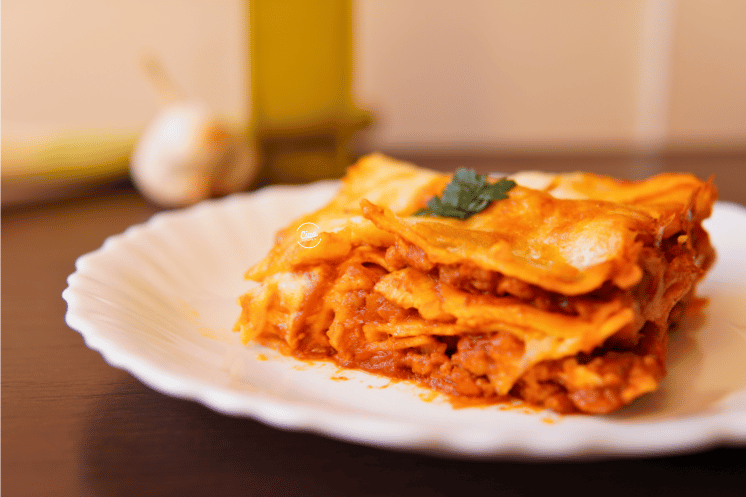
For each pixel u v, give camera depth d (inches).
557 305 9.2
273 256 10.6
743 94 29.9
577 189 10.9
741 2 28.7
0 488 8.1
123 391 9.6
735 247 12.7
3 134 18.4
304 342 10.5
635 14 28.9
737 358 10.0
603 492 8.1
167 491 8.1
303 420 7.9
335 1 19.9
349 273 10.3
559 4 28.5
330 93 20.2
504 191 10.1
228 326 11.0
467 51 28.7
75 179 18.0
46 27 24.3
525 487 8.1
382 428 7.8
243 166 18.1
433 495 8.1
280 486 8.2
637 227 9.3
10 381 9.8
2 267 13.7
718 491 8.0
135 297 10.7
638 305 9.2
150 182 17.5
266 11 19.5
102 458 8.5
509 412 9.2
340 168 19.9
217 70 26.0
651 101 29.7
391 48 28.5
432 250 9.4
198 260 12.5
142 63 21.8
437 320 9.8
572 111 29.8
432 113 29.3
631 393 8.9
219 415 9.1
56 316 11.6
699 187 10.5
